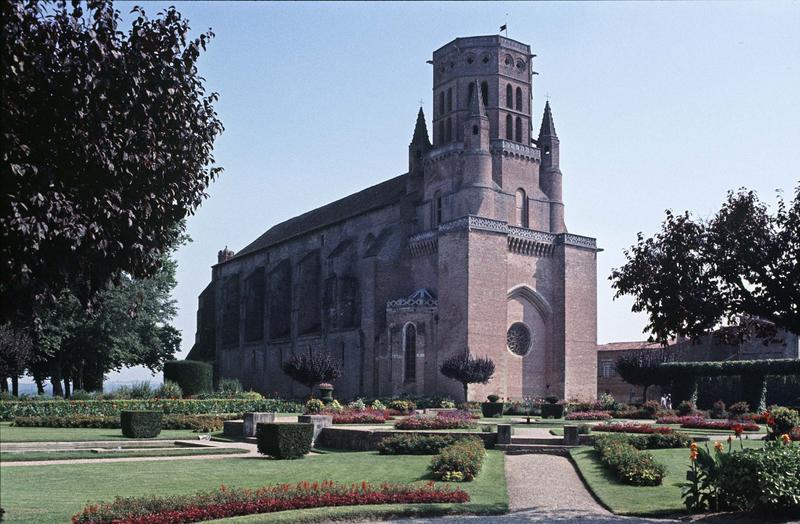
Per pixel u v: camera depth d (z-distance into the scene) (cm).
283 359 9550
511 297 7419
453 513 1931
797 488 1759
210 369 7012
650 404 5578
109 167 1391
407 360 7312
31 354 5912
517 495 2233
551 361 7538
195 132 1606
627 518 1858
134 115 1442
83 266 1468
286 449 3169
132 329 6944
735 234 2019
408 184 8262
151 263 1593
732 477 1841
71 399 5591
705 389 6981
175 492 2223
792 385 6681
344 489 2050
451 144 7725
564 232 7869
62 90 1320
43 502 2012
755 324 2203
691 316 2069
